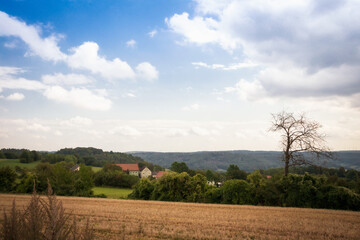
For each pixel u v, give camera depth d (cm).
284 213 2086
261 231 1400
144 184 3566
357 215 2044
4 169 4278
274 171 7069
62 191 4031
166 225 1514
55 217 489
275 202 2847
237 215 1919
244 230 1416
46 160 11594
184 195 3247
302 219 1792
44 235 482
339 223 1653
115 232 1340
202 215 1875
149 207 2366
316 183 2734
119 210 2106
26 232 486
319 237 1283
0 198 3050
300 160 3131
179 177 3275
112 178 7025
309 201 2688
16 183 4322
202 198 3158
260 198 2909
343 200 2561
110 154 17088
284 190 2834
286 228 1460
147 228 1411
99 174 7319
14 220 499
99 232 1334
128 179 6956
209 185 3331
